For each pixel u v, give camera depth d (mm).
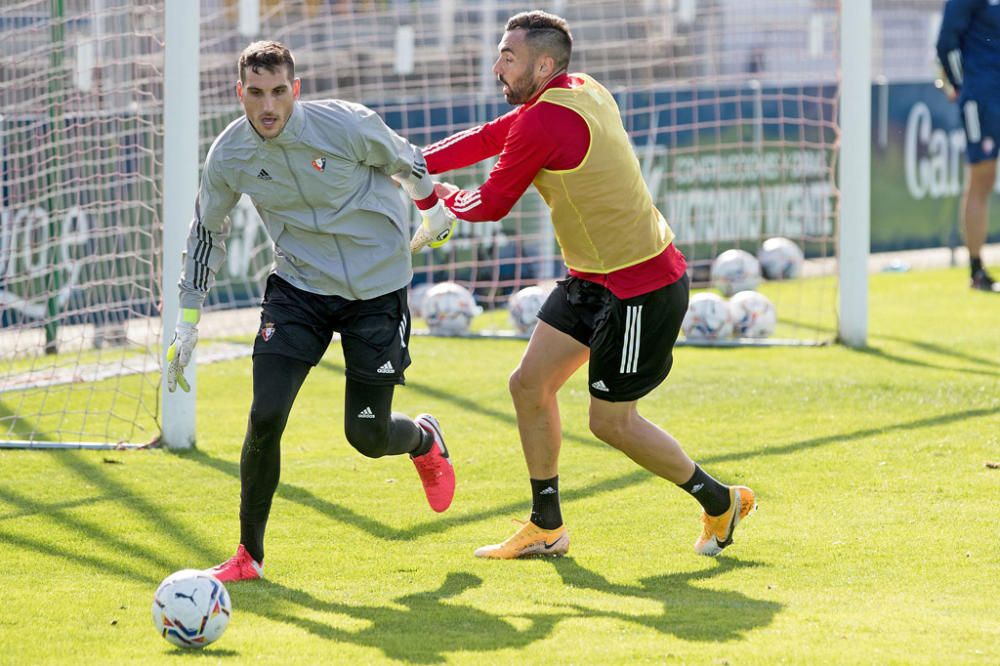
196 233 10406
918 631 8930
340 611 9672
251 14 26938
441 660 8445
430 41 35094
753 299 22562
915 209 32969
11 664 8438
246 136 9945
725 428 15922
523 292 23750
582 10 36000
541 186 10500
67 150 21719
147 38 23344
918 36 43344
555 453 11148
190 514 12633
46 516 12516
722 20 36531
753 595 9992
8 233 21766
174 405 15336
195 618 8648
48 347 22000
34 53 21719
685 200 28672
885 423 15984
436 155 11203
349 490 13508
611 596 10055
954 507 12445
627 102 28125
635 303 10508
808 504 12695
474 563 11047
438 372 20031
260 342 10398
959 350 20734
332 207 10188
